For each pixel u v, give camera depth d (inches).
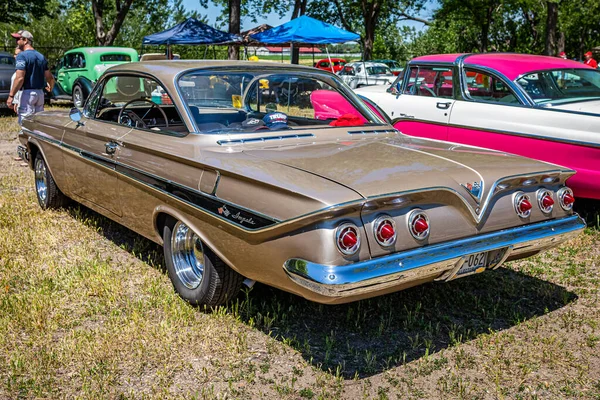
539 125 237.8
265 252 126.3
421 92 292.7
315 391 122.3
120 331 144.0
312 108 181.8
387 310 158.7
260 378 126.7
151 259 192.5
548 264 194.5
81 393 120.5
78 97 658.8
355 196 117.0
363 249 117.9
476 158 146.6
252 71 175.6
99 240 211.0
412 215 123.1
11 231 216.7
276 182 125.1
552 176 145.7
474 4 1114.7
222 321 149.3
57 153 217.3
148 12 1221.7
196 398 119.1
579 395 120.6
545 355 135.0
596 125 221.3
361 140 166.2
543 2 997.2
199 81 165.8
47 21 1269.7
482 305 162.2
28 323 147.0
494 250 137.5
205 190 141.6
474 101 262.8
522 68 259.3
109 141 181.6
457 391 122.3
